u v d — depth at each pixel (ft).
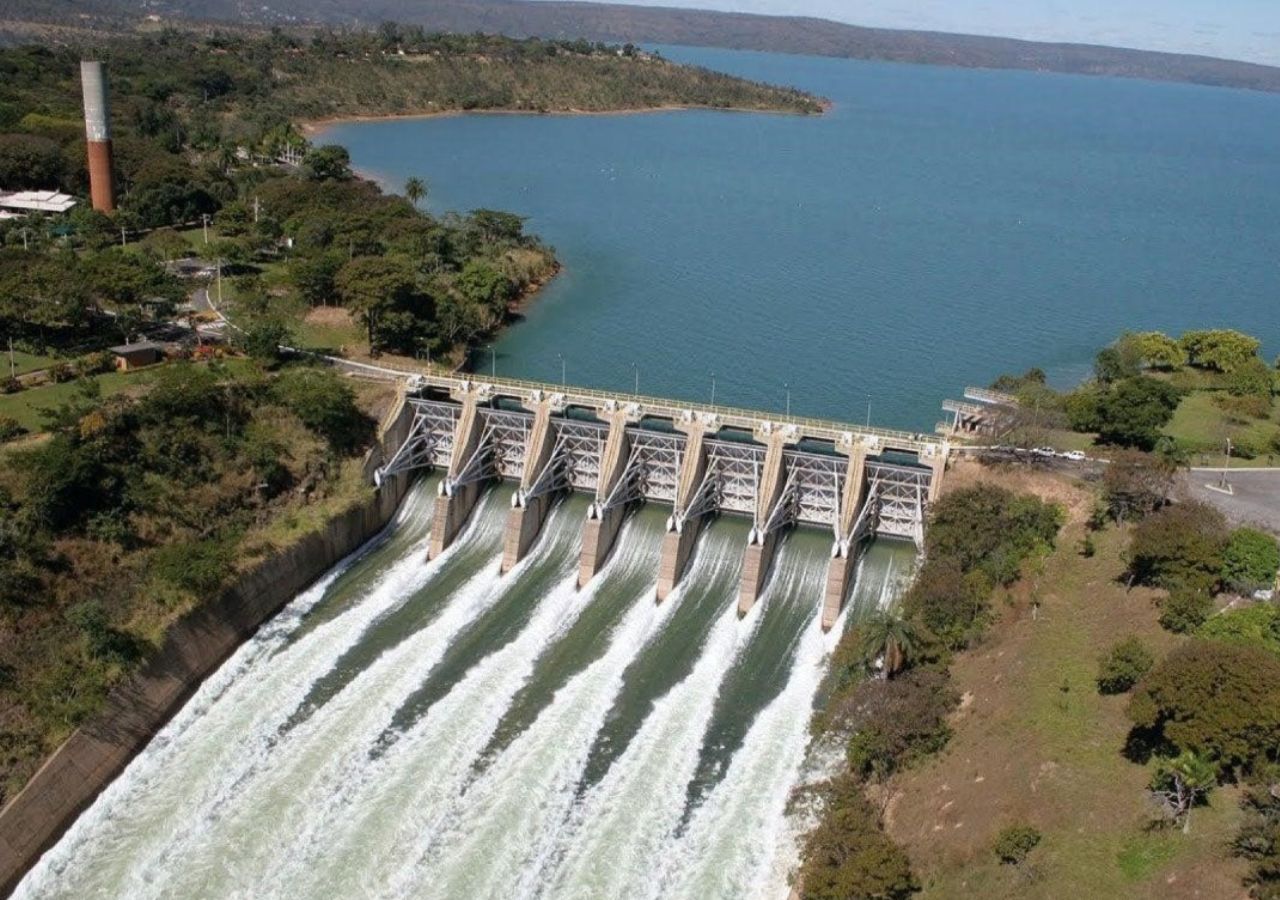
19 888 283.79
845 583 382.42
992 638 329.11
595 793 307.58
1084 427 421.59
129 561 362.53
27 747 304.50
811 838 273.95
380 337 547.49
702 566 410.11
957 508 362.53
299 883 278.26
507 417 442.91
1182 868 231.91
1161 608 307.78
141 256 585.22
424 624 386.93
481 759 320.50
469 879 278.67
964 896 242.78
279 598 392.88
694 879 278.05
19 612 331.77
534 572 416.26
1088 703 285.43
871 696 309.63
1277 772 243.81
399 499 456.86
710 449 415.03
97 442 377.71
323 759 321.32
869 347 620.49
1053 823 250.98
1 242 652.89
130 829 299.38
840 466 399.85
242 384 434.71
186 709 345.31
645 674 359.66
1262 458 422.00
